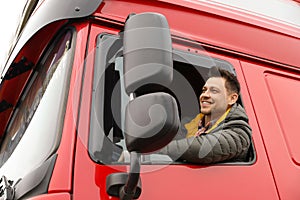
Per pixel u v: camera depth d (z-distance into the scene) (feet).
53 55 8.80
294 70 9.89
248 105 8.77
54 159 6.66
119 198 6.53
